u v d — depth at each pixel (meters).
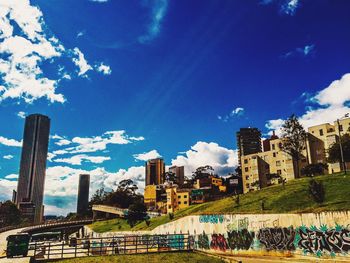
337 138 85.56
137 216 85.19
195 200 106.44
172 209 109.88
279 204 36.81
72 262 27.95
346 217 26.12
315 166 74.50
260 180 101.69
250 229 34.22
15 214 160.25
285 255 30.05
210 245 39.38
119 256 31.20
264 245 32.31
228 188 118.31
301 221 29.39
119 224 94.94
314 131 94.81
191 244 42.50
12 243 32.84
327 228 27.23
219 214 38.78
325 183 40.38
